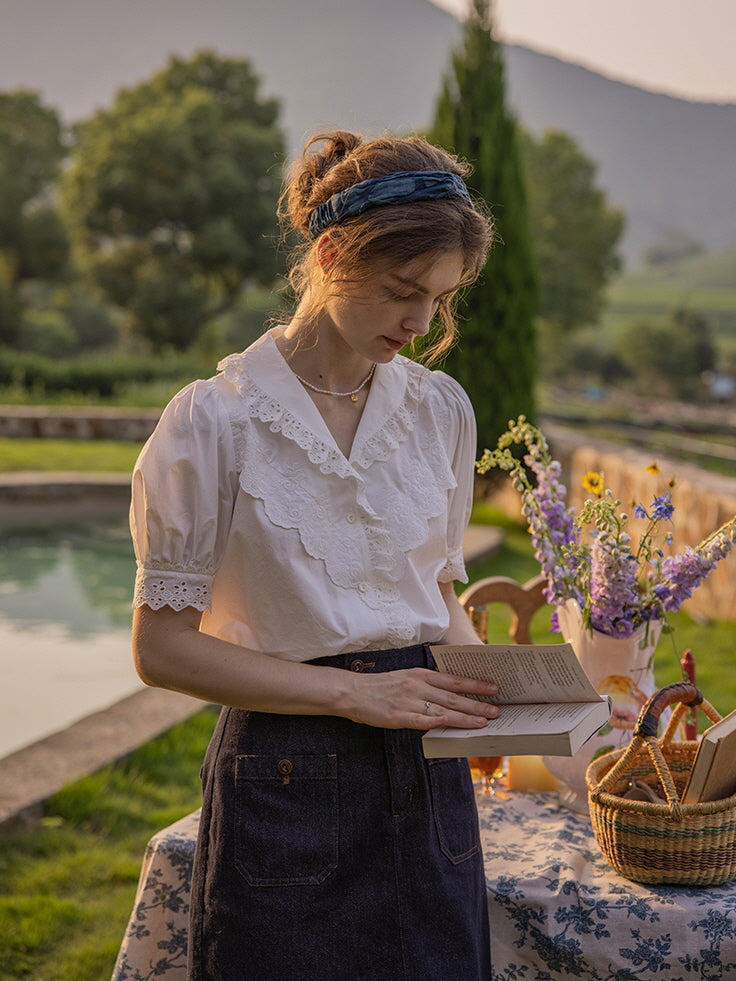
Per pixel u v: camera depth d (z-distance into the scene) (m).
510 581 2.39
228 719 1.31
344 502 1.30
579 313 32.31
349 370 1.35
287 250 1.40
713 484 5.91
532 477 7.46
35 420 13.61
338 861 1.25
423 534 1.36
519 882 1.62
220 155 29.72
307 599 1.26
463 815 1.34
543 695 1.35
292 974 1.22
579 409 30.61
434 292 1.22
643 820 1.56
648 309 86.81
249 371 1.30
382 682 1.27
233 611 1.30
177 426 1.24
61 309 46.03
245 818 1.25
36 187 36.22
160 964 1.66
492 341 7.00
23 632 5.92
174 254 30.42
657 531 1.86
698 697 1.65
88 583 7.28
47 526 9.41
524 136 31.44
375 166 1.22
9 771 3.39
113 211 29.88
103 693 4.85
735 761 1.59
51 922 2.70
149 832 3.18
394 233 1.17
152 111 30.61
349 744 1.27
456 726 1.28
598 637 1.83
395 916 1.25
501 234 6.93
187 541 1.23
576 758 1.84
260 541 1.26
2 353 19.16
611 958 1.57
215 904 1.24
